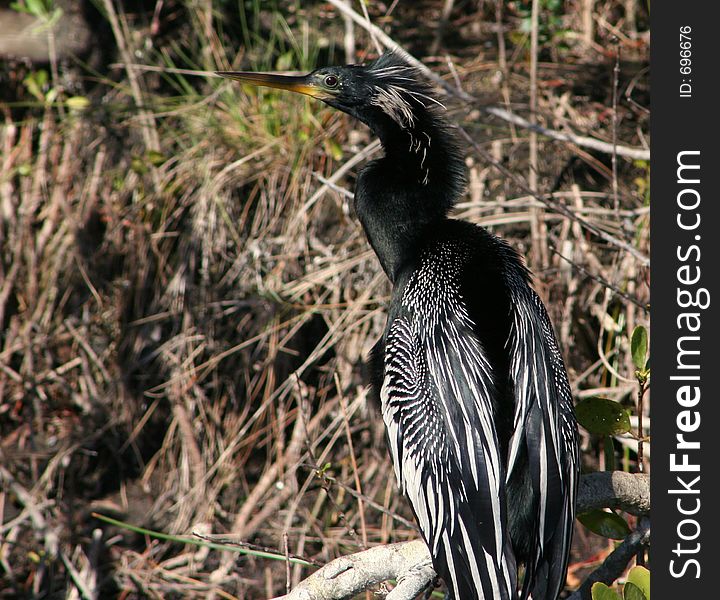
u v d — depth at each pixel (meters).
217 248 11.40
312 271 11.13
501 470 5.79
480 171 11.34
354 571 6.17
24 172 12.27
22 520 11.31
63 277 12.07
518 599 5.73
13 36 12.84
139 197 11.95
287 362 11.11
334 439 10.26
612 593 5.31
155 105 12.23
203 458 11.08
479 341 6.20
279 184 11.55
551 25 12.69
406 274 6.91
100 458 11.62
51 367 11.88
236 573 10.69
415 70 7.64
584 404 6.28
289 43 12.79
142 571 10.95
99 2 12.86
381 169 7.44
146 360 11.44
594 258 10.56
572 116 11.76
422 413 6.18
